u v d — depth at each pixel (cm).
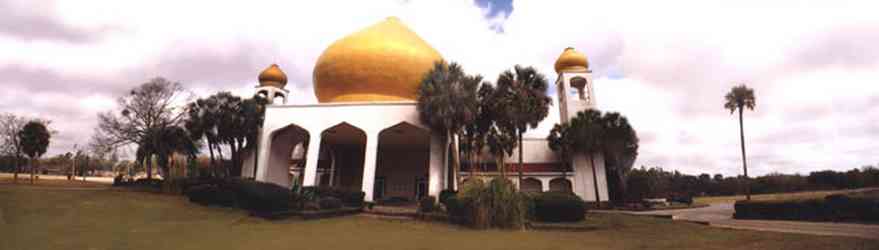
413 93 2870
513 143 3209
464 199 1520
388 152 3691
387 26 3123
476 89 2509
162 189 2686
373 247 984
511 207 1438
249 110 3094
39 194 2014
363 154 3759
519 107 2542
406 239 1136
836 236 1152
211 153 3153
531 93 2614
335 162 3709
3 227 1183
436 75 2489
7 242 969
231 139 3080
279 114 2733
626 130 3350
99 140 3231
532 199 1609
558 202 1602
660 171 5056
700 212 2817
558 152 3778
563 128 3609
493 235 1241
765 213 1994
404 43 2967
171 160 3641
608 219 1783
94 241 1012
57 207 1658
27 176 5191
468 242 1087
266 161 2675
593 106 3747
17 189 2197
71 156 6531
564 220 1600
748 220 1975
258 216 1659
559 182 3650
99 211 1631
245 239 1103
